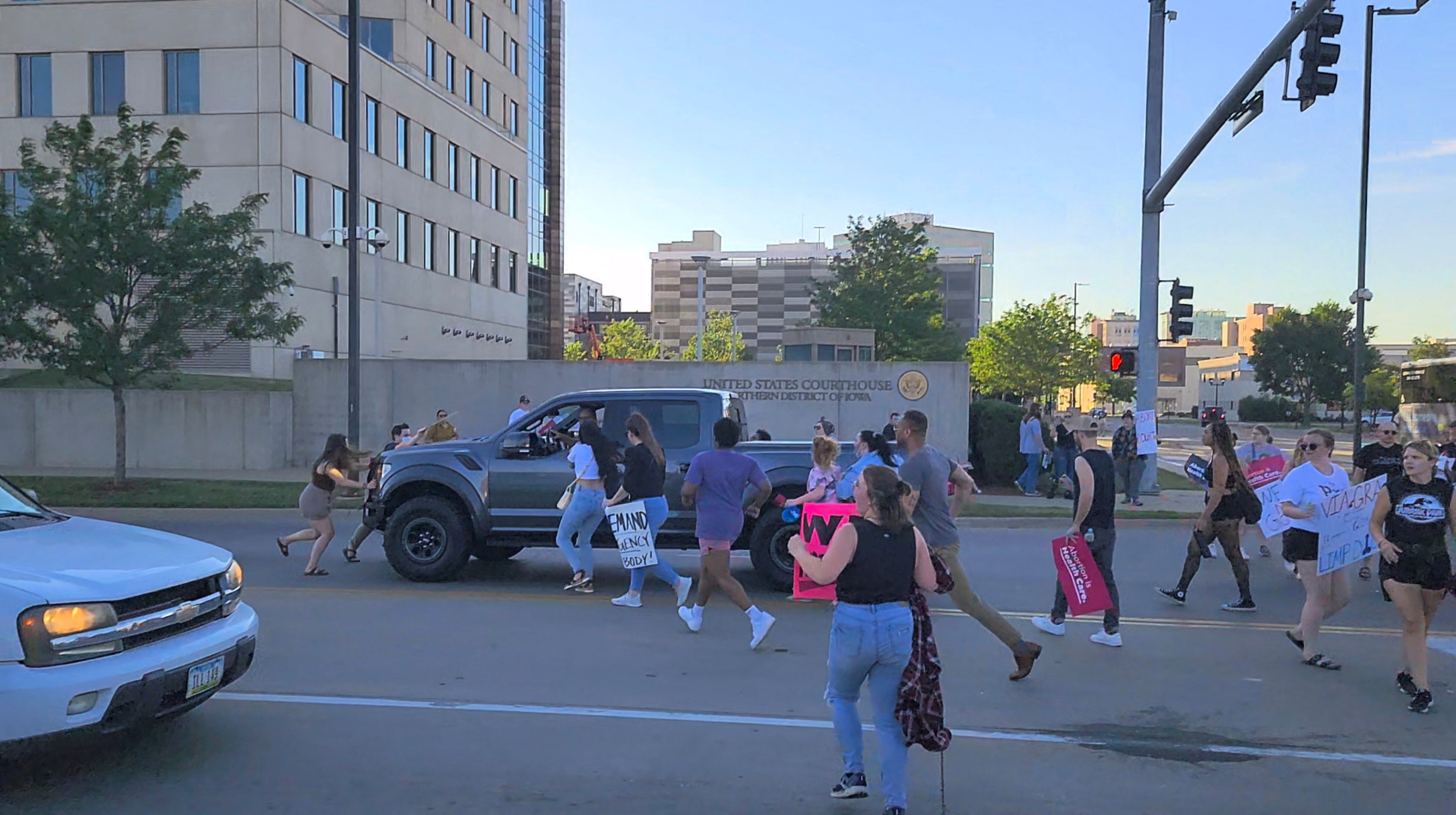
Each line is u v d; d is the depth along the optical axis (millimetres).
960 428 23031
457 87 48156
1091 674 7551
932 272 50406
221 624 5480
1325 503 7645
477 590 10570
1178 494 21438
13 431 24594
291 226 33531
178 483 19812
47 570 4828
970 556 13484
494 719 6238
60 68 33188
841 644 4738
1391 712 6684
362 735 5914
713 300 135000
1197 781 5391
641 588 10109
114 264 18000
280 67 32844
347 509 16594
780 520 10500
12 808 4801
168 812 4785
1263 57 12617
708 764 5523
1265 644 8609
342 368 24484
